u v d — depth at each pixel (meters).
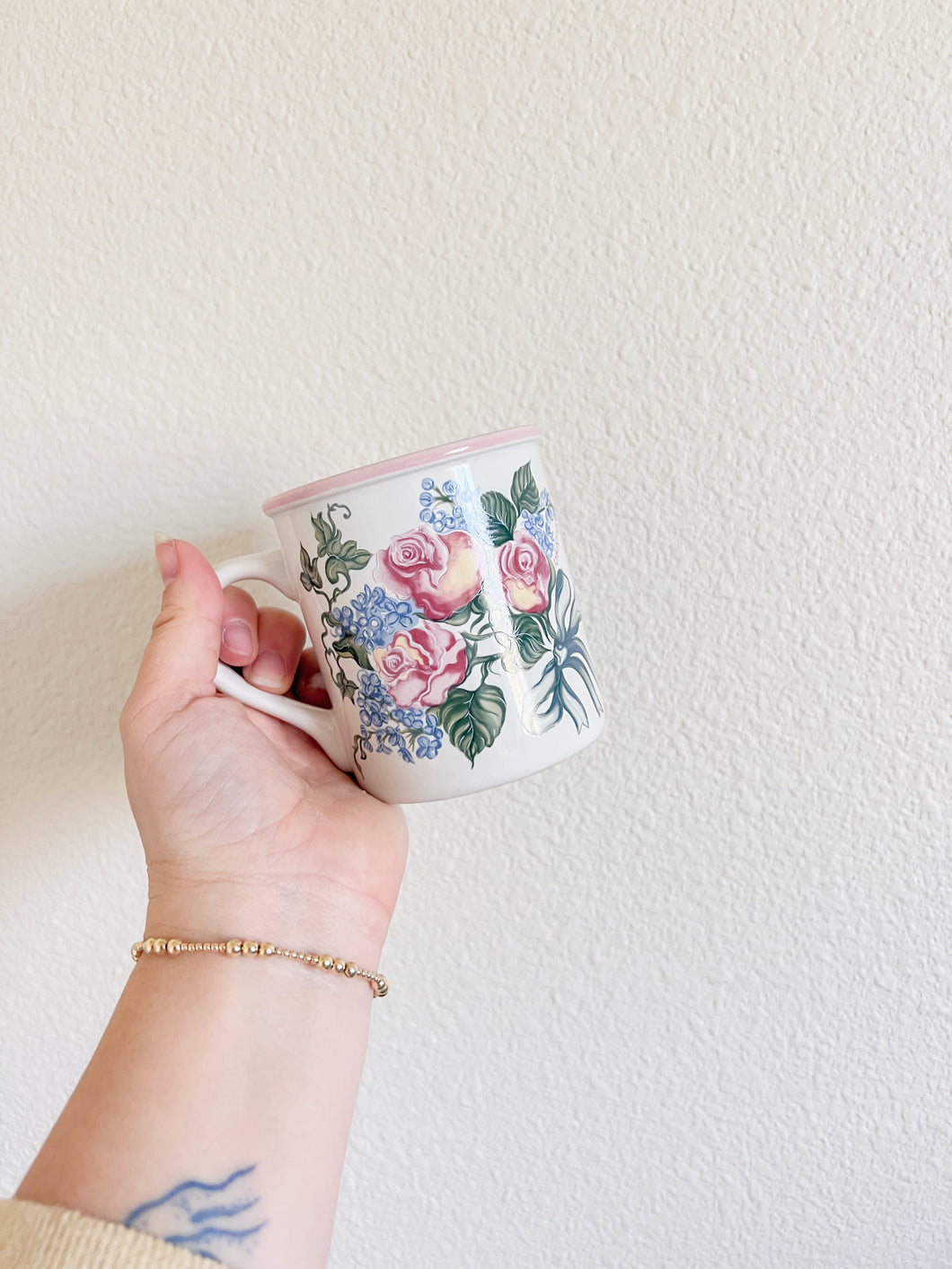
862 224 0.34
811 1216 0.42
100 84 0.34
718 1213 0.42
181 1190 0.27
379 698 0.28
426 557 0.27
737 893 0.39
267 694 0.31
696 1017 0.40
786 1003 0.40
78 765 0.39
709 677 0.38
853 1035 0.40
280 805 0.32
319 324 0.35
